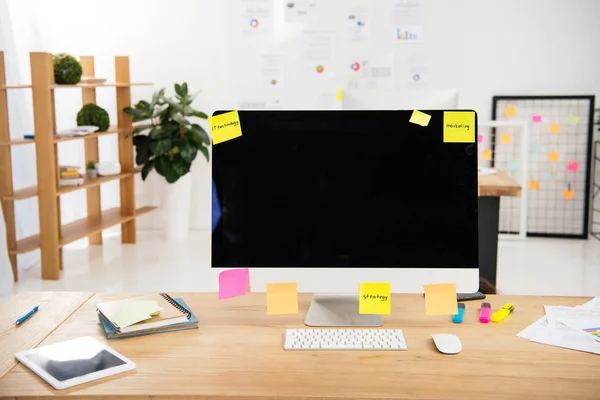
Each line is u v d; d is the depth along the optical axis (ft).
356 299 6.29
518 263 16.29
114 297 6.61
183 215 18.78
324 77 18.95
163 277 15.12
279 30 18.83
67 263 16.35
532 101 18.56
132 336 5.61
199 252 17.39
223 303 6.45
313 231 5.87
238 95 19.21
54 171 14.69
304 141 5.84
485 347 5.39
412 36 18.57
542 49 18.31
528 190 18.97
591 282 14.76
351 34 18.70
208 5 18.84
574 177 18.72
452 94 8.00
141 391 4.61
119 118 17.74
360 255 5.88
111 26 19.03
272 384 4.73
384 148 5.85
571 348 5.36
